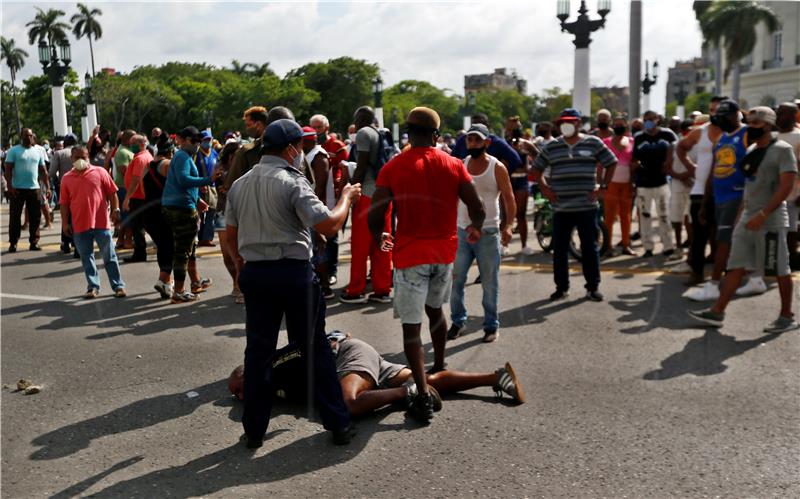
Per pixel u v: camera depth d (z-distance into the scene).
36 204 9.88
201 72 90.19
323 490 2.85
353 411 3.46
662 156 7.76
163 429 3.52
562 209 5.94
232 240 3.31
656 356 4.49
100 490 2.89
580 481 2.87
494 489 2.82
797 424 3.37
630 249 8.38
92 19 49.47
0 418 3.71
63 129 22.50
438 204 3.52
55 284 7.46
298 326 3.21
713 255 7.05
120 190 9.53
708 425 3.39
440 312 3.92
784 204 4.93
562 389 3.92
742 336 4.91
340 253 9.04
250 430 3.22
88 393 4.07
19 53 75.25
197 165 7.29
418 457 3.12
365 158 5.83
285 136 3.13
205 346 4.99
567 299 6.10
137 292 6.94
